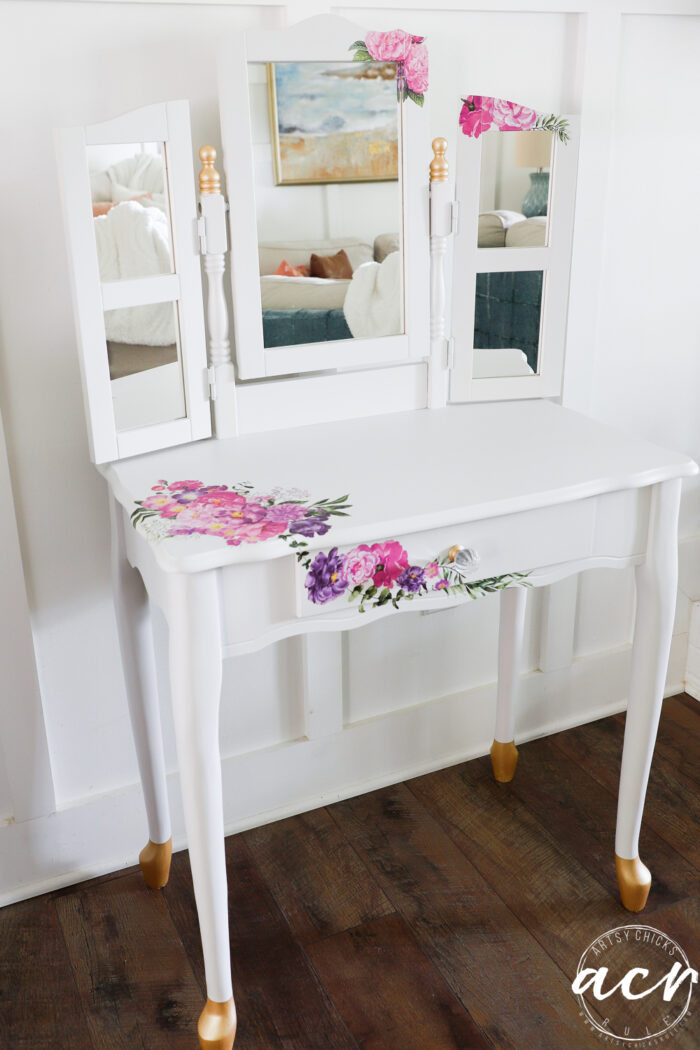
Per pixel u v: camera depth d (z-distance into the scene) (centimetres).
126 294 131
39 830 164
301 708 182
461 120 149
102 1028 142
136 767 171
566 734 209
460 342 162
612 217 177
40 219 136
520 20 157
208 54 140
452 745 199
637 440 145
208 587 113
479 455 140
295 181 140
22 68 129
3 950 155
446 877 169
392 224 149
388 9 147
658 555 139
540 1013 143
